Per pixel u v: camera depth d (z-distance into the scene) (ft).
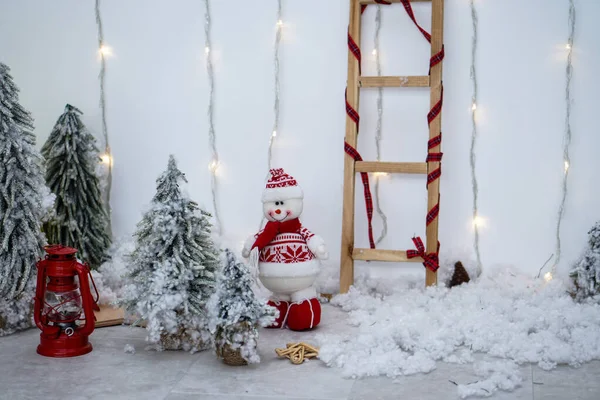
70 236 10.62
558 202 10.63
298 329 9.34
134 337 9.10
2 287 8.98
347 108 10.73
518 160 10.70
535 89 10.57
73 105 11.82
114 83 11.70
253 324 8.00
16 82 11.89
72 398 7.12
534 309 9.27
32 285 9.23
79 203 10.74
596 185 10.51
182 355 8.43
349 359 8.01
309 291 9.55
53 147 10.64
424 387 7.39
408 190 11.05
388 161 11.07
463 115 10.80
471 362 8.13
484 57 10.67
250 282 8.00
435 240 10.46
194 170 11.64
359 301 10.21
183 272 8.34
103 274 10.60
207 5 11.35
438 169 10.47
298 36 11.18
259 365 8.07
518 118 10.65
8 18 11.88
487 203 10.84
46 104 11.88
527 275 10.73
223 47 11.39
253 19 11.27
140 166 11.75
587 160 10.52
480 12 10.62
